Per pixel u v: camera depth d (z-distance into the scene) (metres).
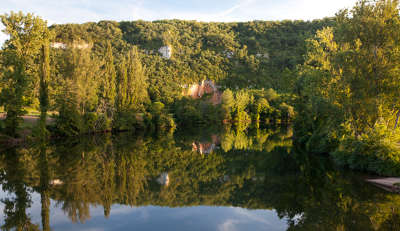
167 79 112.75
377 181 17.16
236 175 20.45
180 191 16.17
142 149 33.00
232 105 92.94
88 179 18.12
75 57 42.69
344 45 22.70
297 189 16.17
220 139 46.56
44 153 27.67
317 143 30.88
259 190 16.27
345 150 22.80
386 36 19.75
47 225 10.70
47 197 14.29
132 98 56.59
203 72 136.88
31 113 48.94
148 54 140.38
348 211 11.88
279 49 171.62
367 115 21.44
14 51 35.03
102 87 53.25
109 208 12.99
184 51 155.75
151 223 11.22
